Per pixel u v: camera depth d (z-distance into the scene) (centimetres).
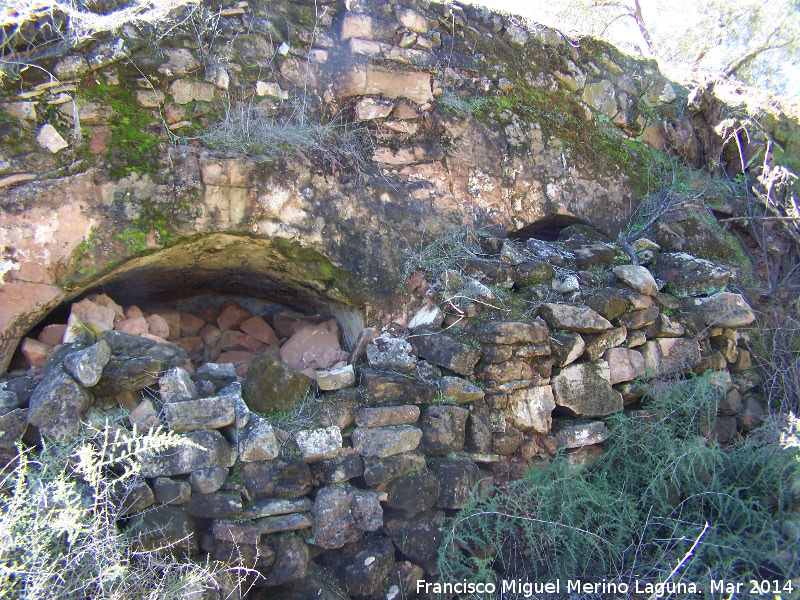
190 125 288
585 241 396
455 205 357
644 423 335
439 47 365
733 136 476
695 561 272
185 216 277
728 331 388
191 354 356
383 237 326
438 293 319
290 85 319
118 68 271
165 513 226
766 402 392
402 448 274
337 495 255
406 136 350
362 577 252
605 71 448
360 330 329
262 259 321
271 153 296
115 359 245
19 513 195
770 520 297
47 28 259
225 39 300
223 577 228
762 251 457
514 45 399
